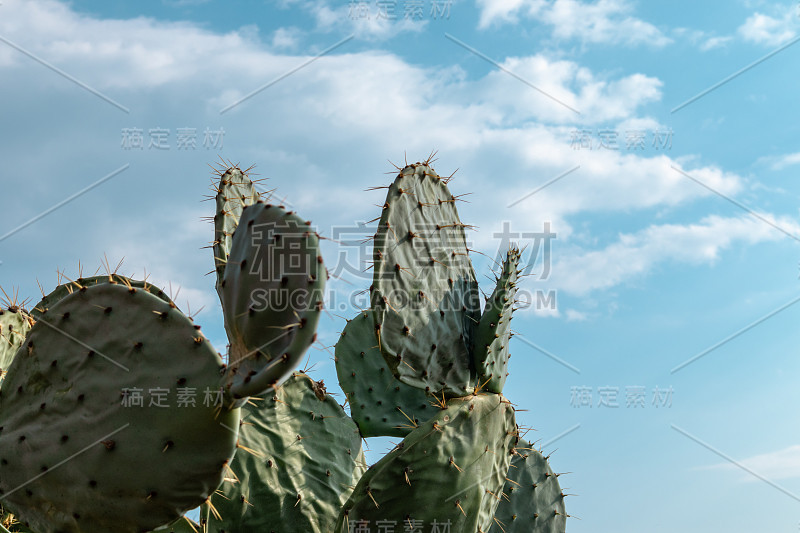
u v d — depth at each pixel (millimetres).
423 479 3012
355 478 4016
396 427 4242
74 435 2674
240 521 3514
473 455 3137
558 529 4156
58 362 2783
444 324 3463
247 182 3746
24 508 2758
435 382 3369
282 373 2342
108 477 2598
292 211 2580
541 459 4215
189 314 2783
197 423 2551
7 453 2779
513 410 3395
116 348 2697
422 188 3562
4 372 3598
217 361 2588
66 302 2830
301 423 3982
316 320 2352
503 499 4059
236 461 3611
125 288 2742
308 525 3654
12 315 3740
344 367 4410
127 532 2619
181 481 2570
